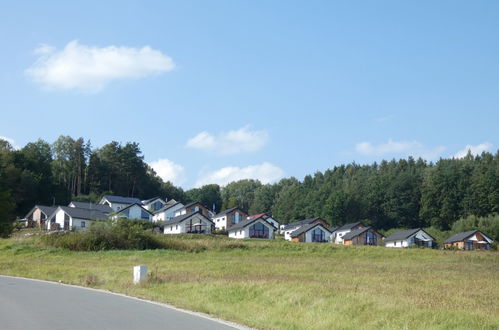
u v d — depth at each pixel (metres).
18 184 89.38
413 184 115.62
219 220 97.06
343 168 182.12
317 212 127.62
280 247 53.25
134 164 122.69
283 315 13.25
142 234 47.66
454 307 13.91
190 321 12.05
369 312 12.96
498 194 101.38
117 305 14.77
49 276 25.91
